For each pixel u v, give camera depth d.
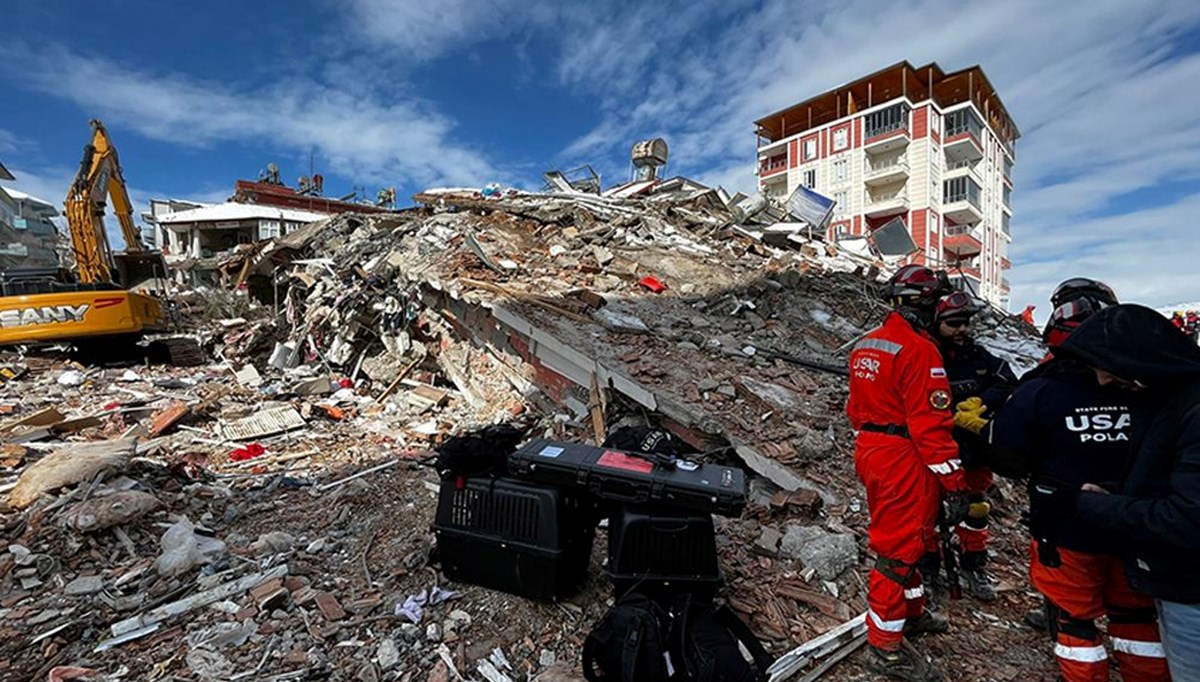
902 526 2.42
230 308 16.19
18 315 9.31
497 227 11.08
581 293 7.62
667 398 5.15
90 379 8.97
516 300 7.48
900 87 34.44
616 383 5.57
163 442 6.27
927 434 2.32
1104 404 1.94
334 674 2.55
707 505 2.63
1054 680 2.49
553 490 2.93
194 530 3.97
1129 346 1.71
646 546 2.67
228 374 10.40
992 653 2.68
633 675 2.19
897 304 2.63
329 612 2.99
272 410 7.59
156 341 11.28
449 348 8.90
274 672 2.56
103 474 4.34
